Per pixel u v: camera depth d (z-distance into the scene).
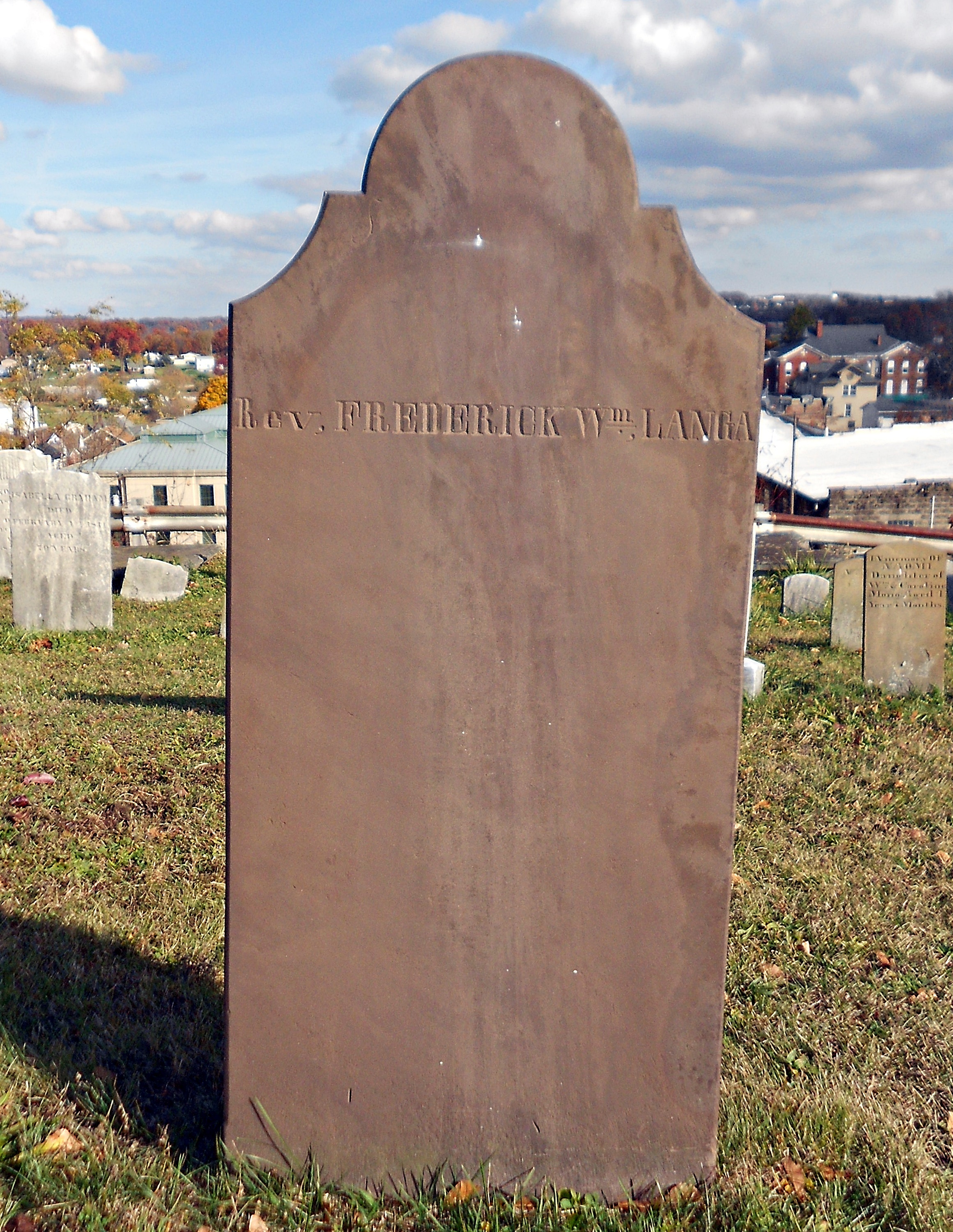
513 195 2.58
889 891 4.95
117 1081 3.24
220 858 4.96
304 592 2.71
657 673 2.79
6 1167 2.75
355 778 2.79
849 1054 3.62
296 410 2.64
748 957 4.27
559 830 2.83
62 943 4.03
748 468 2.71
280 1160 2.92
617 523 2.72
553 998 2.90
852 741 7.37
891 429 47.34
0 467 14.49
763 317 95.94
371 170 2.56
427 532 2.71
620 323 2.64
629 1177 2.98
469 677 2.77
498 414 2.67
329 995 2.86
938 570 8.65
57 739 6.60
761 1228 2.73
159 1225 2.62
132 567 13.38
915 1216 2.79
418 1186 2.91
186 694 8.45
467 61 2.52
